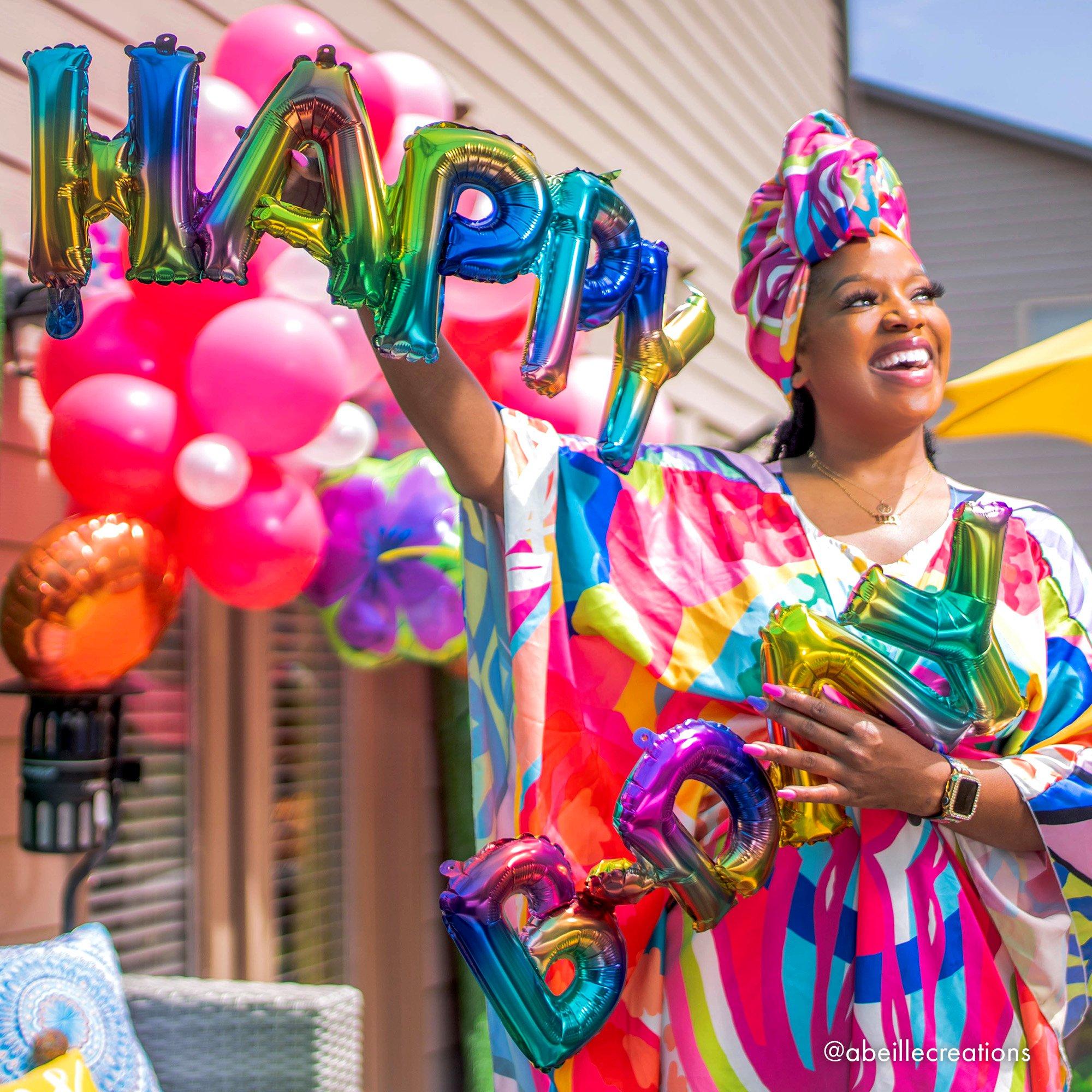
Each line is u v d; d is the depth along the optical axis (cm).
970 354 1070
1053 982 149
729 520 161
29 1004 163
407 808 292
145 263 131
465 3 335
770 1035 147
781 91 586
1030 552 165
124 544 166
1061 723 159
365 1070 274
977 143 1081
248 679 248
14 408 196
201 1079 181
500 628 164
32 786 172
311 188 139
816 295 165
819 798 139
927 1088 142
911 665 151
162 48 130
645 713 159
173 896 231
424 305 132
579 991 143
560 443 162
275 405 171
